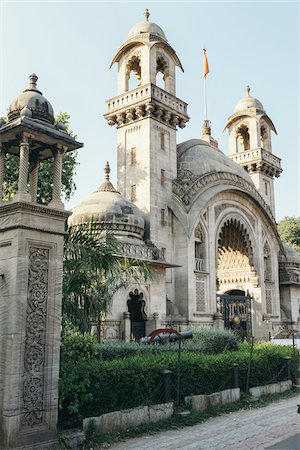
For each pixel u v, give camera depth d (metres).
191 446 9.73
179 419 11.73
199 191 30.83
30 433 8.62
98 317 13.82
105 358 13.67
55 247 9.66
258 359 16.00
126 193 30.06
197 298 29.33
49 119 10.44
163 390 12.00
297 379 17.67
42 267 9.38
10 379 8.48
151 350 14.59
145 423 11.12
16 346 8.63
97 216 24.69
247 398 14.58
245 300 35.09
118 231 24.89
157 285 25.39
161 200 29.55
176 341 17.05
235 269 38.09
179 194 30.14
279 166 44.56
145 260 22.80
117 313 22.41
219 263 39.38
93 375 10.32
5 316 8.90
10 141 10.29
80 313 12.87
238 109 44.75
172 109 31.11
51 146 10.37
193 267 29.12
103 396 10.52
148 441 10.09
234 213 35.16
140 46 32.09
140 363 11.76
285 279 41.28
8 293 8.93
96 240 13.55
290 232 65.62
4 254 9.27
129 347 14.42
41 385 9.01
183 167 32.41
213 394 13.31
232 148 44.38
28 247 9.15
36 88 10.88
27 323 8.94
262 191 42.28
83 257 12.88
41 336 9.15
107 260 13.40
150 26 33.00
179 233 29.41
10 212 9.30
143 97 29.97
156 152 30.00
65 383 9.62
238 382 14.64
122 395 10.92
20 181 9.34
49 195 28.45
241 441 10.15
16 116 10.25
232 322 33.66
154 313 24.56
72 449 9.09
